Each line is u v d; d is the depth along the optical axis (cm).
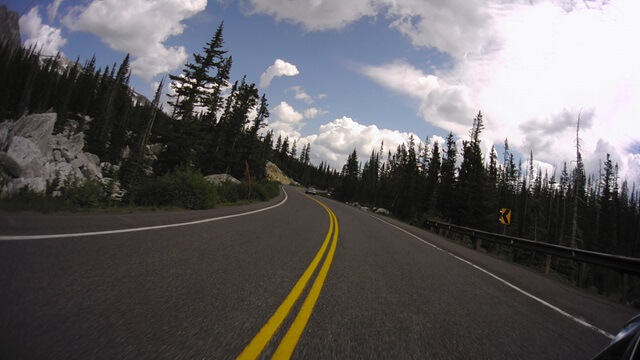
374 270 768
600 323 583
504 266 1173
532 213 4875
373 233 1585
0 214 733
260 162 6975
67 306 349
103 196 1302
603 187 6394
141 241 700
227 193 2278
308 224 1534
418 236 1797
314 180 18200
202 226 1027
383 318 458
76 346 279
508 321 520
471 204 4788
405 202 6519
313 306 467
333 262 792
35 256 492
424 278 756
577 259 1100
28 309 329
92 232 706
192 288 466
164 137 3759
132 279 463
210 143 4806
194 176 1669
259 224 1270
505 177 6719
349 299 525
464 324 478
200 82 3844
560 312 623
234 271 587
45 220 749
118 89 8231
